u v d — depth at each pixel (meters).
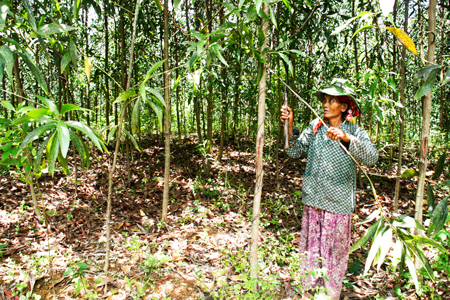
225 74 4.33
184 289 2.00
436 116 7.13
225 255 2.28
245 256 2.18
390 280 2.16
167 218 3.18
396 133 5.35
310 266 1.92
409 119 5.20
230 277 2.11
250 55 1.64
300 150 2.11
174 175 4.68
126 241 2.61
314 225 1.96
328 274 1.89
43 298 1.85
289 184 4.38
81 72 4.30
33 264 2.08
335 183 1.86
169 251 2.49
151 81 6.17
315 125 2.05
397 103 2.39
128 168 4.14
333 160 1.87
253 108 4.41
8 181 3.75
